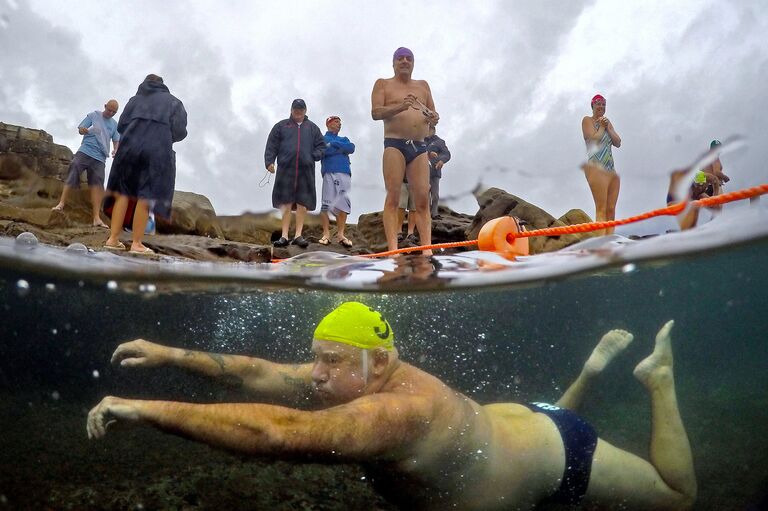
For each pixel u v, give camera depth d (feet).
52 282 8.51
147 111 13.39
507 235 10.39
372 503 6.38
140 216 13.37
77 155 17.24
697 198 9.15
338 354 6.47
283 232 18.94
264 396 7.00
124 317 8.38
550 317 12.71
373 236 24.57
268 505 5.76
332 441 5.25
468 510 6.54
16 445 5.98
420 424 5.95
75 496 5.48
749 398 14.39
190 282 8.38
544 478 6.78
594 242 10.96
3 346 7.42
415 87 15.01
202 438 5.00
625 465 7.28
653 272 11.52
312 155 19.17
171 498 5.63
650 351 8.87
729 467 8.91
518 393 9.23
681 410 13.12
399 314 9.32
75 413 6.79
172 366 6.99
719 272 12.57
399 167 14.83
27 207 16.22
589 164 13.39
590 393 9.87
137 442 6.15
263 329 8.21
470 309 10.50
